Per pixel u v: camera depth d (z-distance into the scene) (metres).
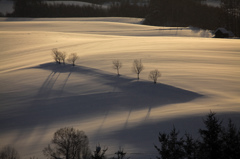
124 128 33.72
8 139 35.81
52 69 68.56
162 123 33.50
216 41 103.75
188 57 74.81
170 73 59.56
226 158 16.28
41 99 50.44
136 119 36.94
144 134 30.84
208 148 16.97
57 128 37.97
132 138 30.09
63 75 63.09
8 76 65.81
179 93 47.22
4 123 41.97
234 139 16.81
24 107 47.50
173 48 88.62
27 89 55.81
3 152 30.75
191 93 46.72
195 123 32.09
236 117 32.72
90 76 60.66
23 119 42.94
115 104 45.19
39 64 74.94
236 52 80.50
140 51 84.50
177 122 33.12
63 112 44.22
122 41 109.81
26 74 66.00
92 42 109.69
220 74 57.94
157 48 89.38
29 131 38.03
